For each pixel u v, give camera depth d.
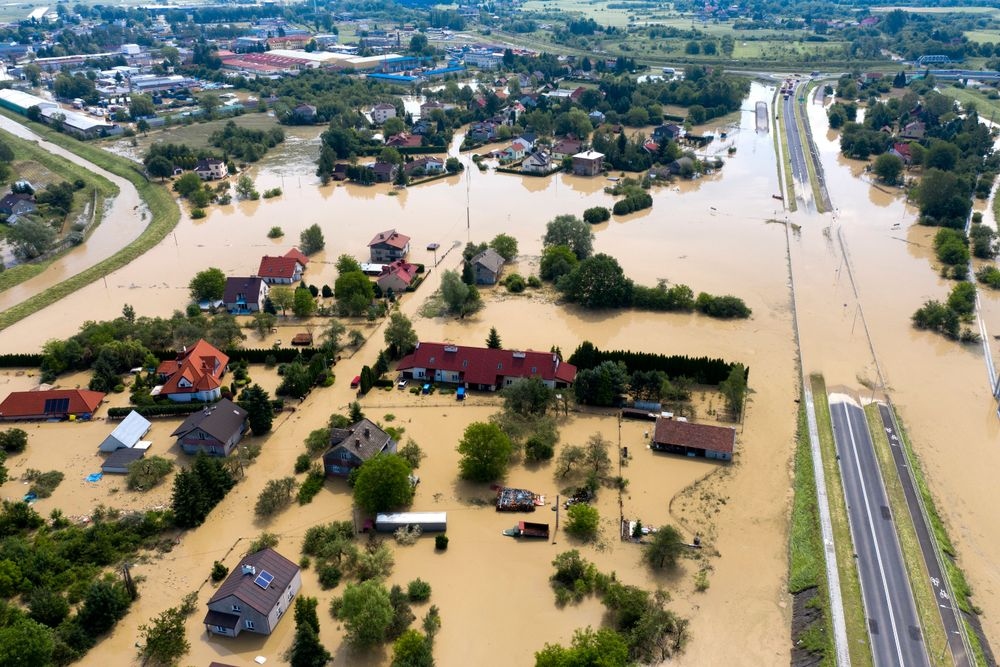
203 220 191.38
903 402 107.56
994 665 66.19
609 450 96.12
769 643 68.25
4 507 84.75
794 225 181.75
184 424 97.12
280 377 115.19
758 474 91.38
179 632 66.38
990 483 90.19
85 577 75.00
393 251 159.00
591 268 136.00
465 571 76.56
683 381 108.25
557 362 110.00
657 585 74.62
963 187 192.12
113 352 114.25
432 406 106.44
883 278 152.00
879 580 75.06
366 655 66.75
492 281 149.00
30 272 160.62
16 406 104.12
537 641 68.25
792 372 114.81
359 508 86.00
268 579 70.81
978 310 136.12
